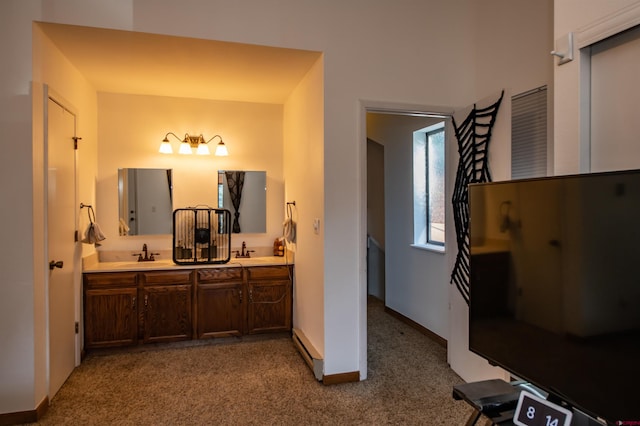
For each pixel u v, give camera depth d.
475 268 1.65
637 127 1.36
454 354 3.10
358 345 2.96
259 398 2.68
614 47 1.44
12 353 2.37
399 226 4.55
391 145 4.72
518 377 1.42
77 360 3.20
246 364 3.24
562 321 1.24
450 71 3.17
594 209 1.15
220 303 3.69
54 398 2.68
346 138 2.93
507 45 2.84
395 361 3.33
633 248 1.04
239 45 2.74
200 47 2.77
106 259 3.88
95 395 2.73
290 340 3.81
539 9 2.56
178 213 4.04
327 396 2.71
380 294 5.65
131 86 3.68
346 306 2.93
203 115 4.14
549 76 2.48
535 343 1.35
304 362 3.28
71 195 3.08
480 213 1.62
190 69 3.22
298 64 3.12
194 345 3.68
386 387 2.85
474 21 3.21
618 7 1.38
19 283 2.38
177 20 2.60
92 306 3.39
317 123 3.05
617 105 1.43
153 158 4.02
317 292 3.08
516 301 1.43
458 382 2.93
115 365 3.23
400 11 3.06
